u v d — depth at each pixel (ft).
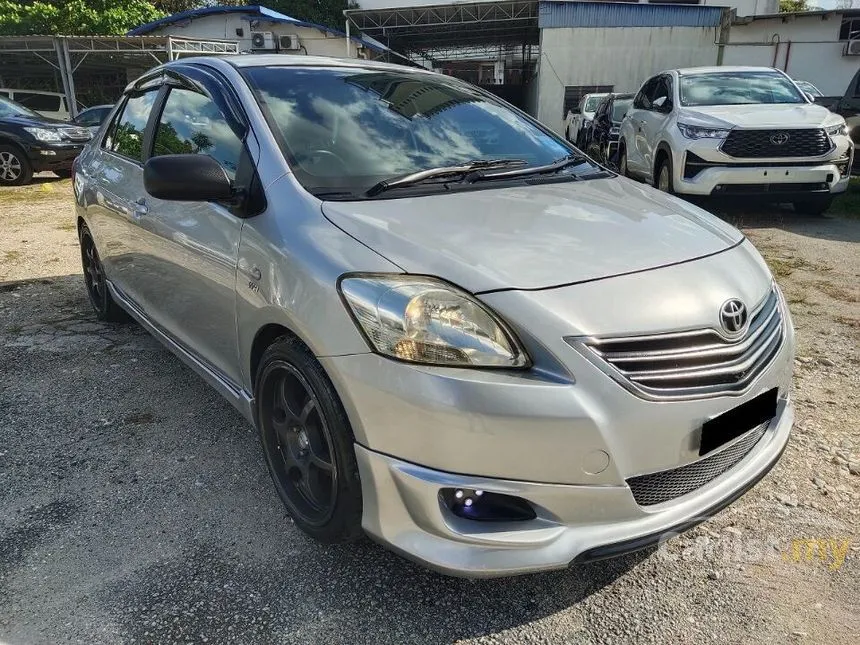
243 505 8.25
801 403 10.86
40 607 6.61
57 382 11.69
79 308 15.74
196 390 11.39
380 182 7.90
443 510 5.96
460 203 7.63
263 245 7.27
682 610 6.69
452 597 6.82
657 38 63.98
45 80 85.40
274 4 91.86
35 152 36.14
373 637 6.31
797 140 22.98
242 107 8.66
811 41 62.23
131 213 10.77
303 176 7.69
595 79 65.36
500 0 65.31
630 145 30.66
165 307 10.25
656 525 6.22
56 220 26.58
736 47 63.87
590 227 7.27
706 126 23.65
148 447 9.59
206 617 6.51
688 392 6.09
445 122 9.81
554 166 9.52
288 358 6.93
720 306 6.37
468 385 5.64
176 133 10.07
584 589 6.97
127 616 6.51
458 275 6.07
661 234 7.36
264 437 7.91
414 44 91.66
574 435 5.69
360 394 6.04
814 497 8.43
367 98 9.50
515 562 5.89
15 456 9.34
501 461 5.71
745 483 6.95
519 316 5.82
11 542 7.55
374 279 6.14
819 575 7.14
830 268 18.67
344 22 91.45
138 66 76.74
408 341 5.82
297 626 6.42
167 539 7.62
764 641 6.31
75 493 8.48
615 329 5.86
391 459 6.00
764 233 23.11
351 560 7.31
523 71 97.66
